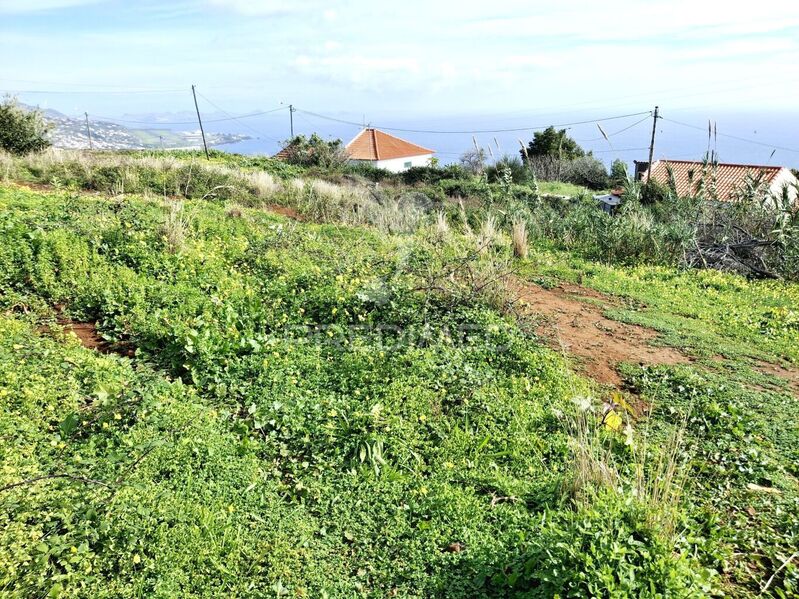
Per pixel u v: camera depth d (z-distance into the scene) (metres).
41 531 3.30
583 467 3.90
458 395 5.17
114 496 3.58
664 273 10.70
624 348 6.86
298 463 4.34
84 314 5.93
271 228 9.73
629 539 3.12
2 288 5.98
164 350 5.46
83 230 7.29
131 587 3.11
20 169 14.22
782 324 8.04
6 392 4.25
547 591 3.06
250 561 3.43
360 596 3.30
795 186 12.04
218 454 4.20
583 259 11.84
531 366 5.77
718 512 4.05
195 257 7.33
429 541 3.68
